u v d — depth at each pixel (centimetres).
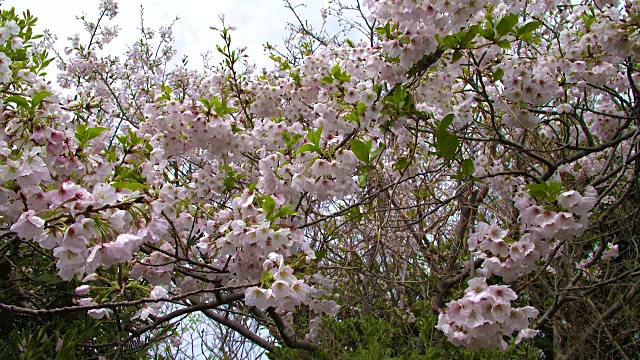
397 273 461
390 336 398
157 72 712
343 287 478
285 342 399
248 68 456
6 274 303
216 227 312
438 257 461
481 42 300
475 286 208
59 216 169
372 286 501
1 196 187
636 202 484
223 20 407
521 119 311
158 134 343
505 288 204
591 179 502
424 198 442
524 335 238
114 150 269
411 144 385
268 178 296
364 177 292
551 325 455
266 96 425
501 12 352
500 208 402
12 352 249
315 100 429
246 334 439
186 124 342
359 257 411
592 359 454
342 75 346
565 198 226
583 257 520
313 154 303
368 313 486
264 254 243
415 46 264
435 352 308
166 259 295
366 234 429
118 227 176
